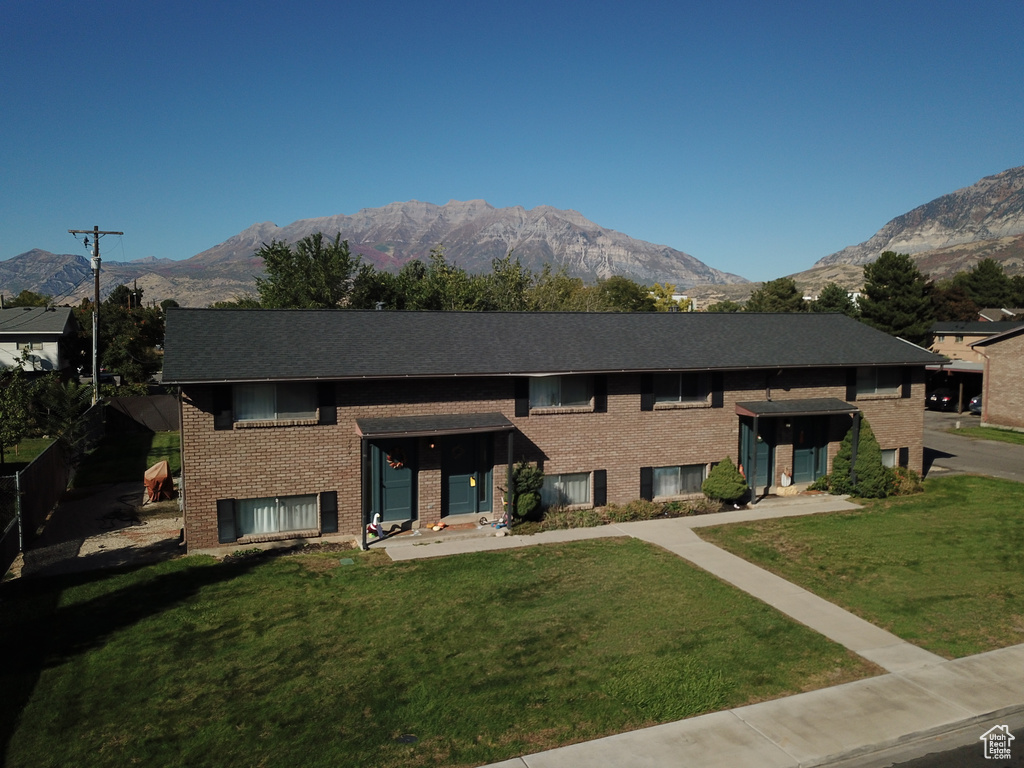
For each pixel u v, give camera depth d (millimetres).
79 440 26359
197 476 16000
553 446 19359
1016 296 89500
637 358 20125
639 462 20281
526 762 8156
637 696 9609
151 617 12234
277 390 16719
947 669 10625
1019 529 18078
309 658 10719
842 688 10000
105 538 17078
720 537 17375
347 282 39969
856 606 13039
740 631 11836
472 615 12422
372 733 8695
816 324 25094
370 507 17641
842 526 18359
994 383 37219
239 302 43000
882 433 23359
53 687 9789
